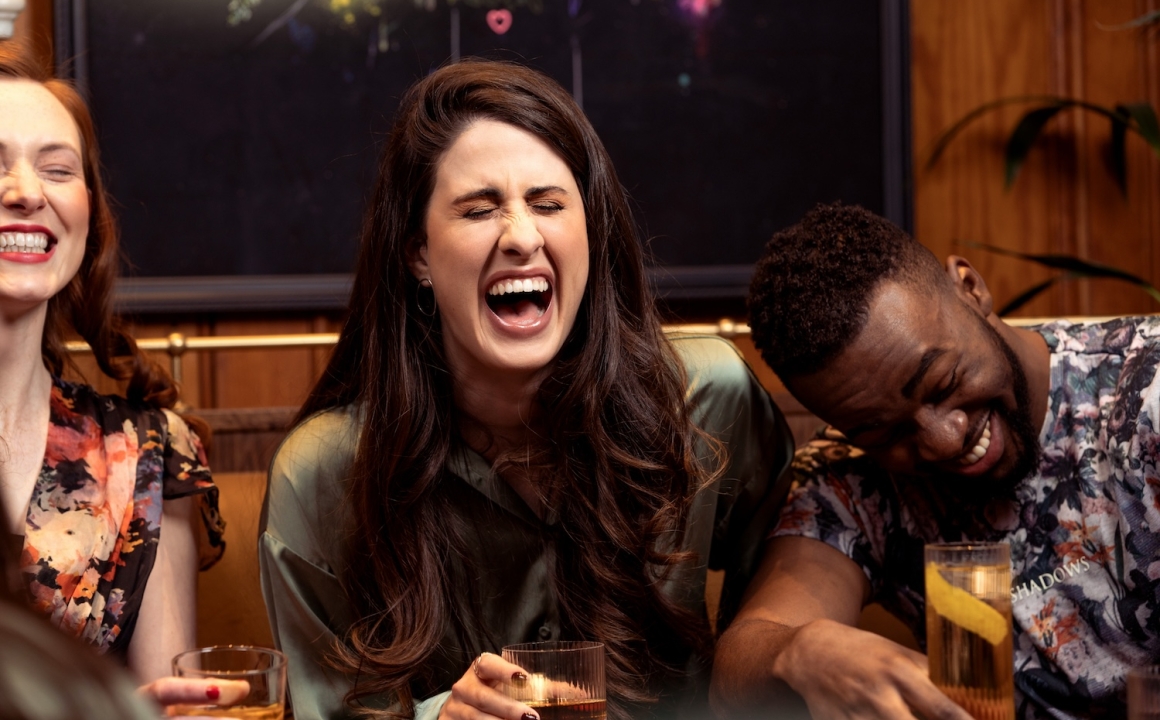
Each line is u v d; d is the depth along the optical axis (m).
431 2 2.68
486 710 1.08
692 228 2.76
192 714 0.93
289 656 1.40
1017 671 1.35
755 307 1.32
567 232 1.30
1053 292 2.84
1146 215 2.84
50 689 0.41
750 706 1.15
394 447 1.35
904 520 1.43
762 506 1.53
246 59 2.65
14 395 1.42
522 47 2.71
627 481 1.37
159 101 2.62
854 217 1.29
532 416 1.39
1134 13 2.84
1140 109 2.53
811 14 2.77
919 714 0.98
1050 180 2.84
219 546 1.62
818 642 1.05
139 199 2.62
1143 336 1.34
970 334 1.25
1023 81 2.84
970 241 2.80
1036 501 1.35
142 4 2.61
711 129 2.76
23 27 2.49
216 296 2.62
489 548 1.39
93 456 1.47
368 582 1.36
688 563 1.44
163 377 1.61
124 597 1.43
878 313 1.22
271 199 2.66
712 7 2.76
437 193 1.31
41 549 1.39
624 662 1.32
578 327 1.39
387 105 2.68
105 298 1.56
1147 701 0.87
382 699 1.32
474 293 1.29
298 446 1.40
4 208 1.34
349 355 1.44
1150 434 1.27
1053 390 1.35
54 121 1.40
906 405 1.24
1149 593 1.29
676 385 1.41
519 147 1.29
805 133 2.78
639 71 2.74
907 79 2.77
